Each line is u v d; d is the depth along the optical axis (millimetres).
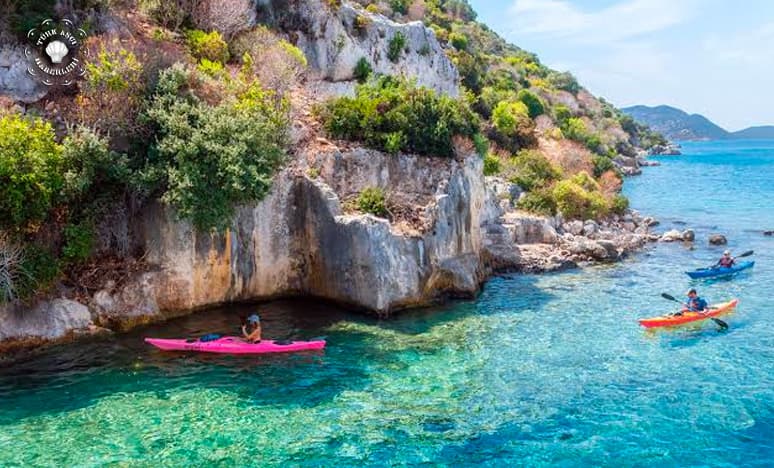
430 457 13750
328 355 19406
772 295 26984
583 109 115688
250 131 20953
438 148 27641
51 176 18594
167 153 20391
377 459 13609
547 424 15320
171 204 20469
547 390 17266
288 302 24297
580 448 14227
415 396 16734
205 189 20000
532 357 19656
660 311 24703
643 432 14969
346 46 40719
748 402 16516
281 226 24125
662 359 19609
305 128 26672
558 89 112562
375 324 22359
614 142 114875
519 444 14375
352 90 40906
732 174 97812
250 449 13820
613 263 33938
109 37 23969
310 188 24031
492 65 93438
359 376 17906
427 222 25031
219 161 20016
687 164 128250
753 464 13625
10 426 14414
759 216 50844
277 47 31938
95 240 20562
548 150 61250
